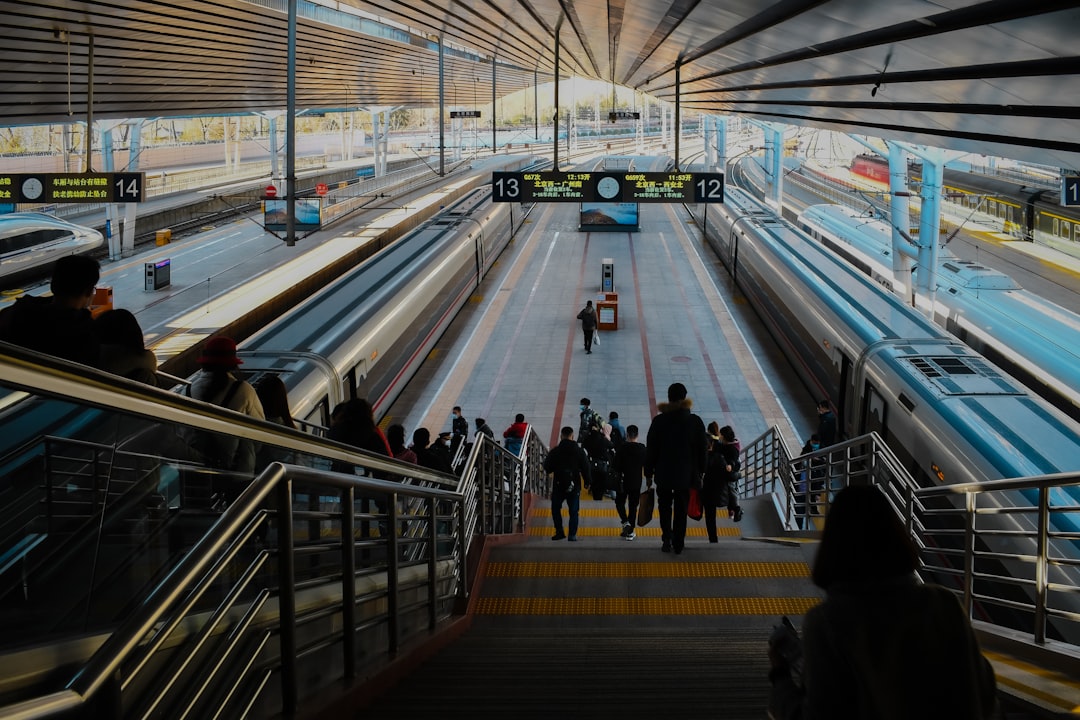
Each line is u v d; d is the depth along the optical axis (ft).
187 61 89.56
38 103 88.02
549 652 19.66
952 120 34.58
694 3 35.01
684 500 30.58
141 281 106.01
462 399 73.10
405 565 19.77
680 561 30.19
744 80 54.44
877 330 57.57
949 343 54.08
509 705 14.44
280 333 57.21
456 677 16.75
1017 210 106.32
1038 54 21.54
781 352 83.30
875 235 110.73
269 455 13.65
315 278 97.25
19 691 7.47
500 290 108.58
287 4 79.46
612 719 13.69
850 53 30.86
